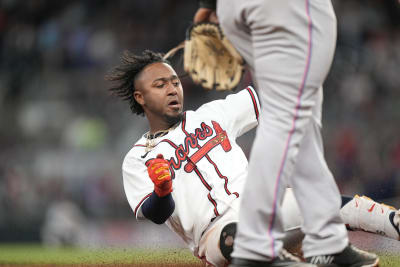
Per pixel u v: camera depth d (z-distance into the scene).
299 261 9.14
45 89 58.97
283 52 8.46
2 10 68.00
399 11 56.91
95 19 65.31
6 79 61.31
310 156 9.21
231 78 13.92
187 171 11.72
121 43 62.72
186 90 51.81
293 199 11.20
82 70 61.09
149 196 11.63
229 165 11.83
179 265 13.84
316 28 8.51
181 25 61.72
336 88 50.69
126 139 51.53
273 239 8.49
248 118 12.70
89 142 52.81
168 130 12.39
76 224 45.81
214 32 13.70
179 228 11.96
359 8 57.03
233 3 8.88
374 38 55.34
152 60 12.78
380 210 10.96
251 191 8.48
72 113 55.84
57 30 64.75
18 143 54.59
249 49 9.27
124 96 13.09
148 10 64.12
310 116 8.79
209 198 11.41
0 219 48.75
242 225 8.55
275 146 8.45
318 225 9.15
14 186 50.34
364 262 9.20
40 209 49.03
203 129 12.18
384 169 44.91
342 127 47.91
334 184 9.27
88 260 16.33
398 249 15.12
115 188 49.56
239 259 8.51
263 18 8.45
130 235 43.38
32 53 64.06
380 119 48.41
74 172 51.62
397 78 51.97
